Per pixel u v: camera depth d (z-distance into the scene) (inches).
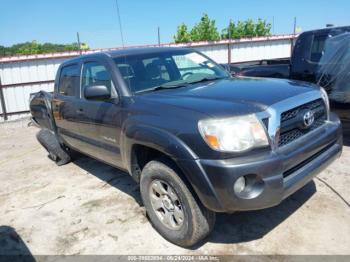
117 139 136.0
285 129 106.3
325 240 113.3
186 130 100.6
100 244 123.9
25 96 488.7
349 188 147.6
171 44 543.5
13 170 223.0
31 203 165.8
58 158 224.2
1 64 469.7
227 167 93.9
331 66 198.7
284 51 620.1
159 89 135.3
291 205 136.8
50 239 131.0
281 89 119.0
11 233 138.1
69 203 160.6
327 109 129.8
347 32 198.1
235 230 123.9
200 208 106.1
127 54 149.9
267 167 95.6
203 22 680.4
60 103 186.1
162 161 112.5
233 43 580.1
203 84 138.7
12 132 370.0
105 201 158.1
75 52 497.4
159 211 121.7
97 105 145.8
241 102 105.1
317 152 118.0
